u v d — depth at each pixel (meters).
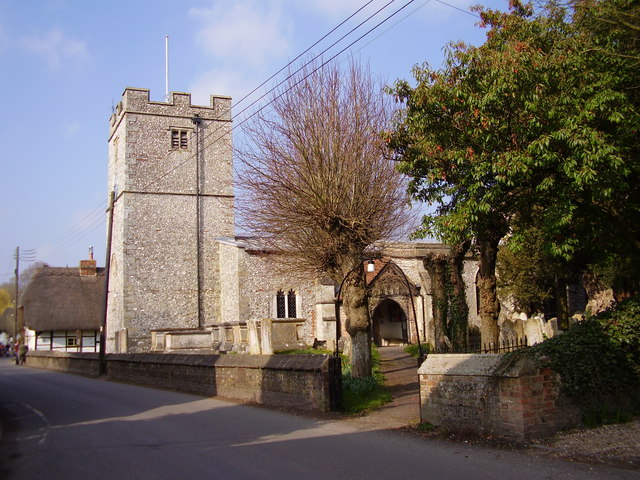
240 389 16.03
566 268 20.25
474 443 9.12
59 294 45.53
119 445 9.91
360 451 8.92
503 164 10.79
